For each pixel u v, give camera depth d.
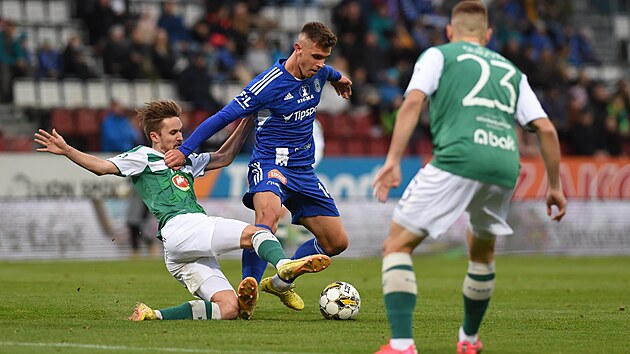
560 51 95.94
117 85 76.94
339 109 81.50
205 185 67.19
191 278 26.66
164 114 27.05
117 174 26.41
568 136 87.56
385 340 22.36
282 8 91.06
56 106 75.69
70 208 65.38
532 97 19.55
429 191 18.89
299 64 28.22
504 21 93.75
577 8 108.56
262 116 28.83
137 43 77.56
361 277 49.06
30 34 80.94
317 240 29.92
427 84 18.86
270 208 28.12
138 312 25.75
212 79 78.62
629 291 42.09
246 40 81.94
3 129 74.31
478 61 19.34
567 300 37.25
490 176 18.88
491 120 19.08
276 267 24.36
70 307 30.78
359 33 83.44
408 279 18.92
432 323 27.42
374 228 72.00
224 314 26.20
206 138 26.69
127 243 66.75
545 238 76.69
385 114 81.75
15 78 75.25
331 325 25.75
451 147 18.84
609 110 90.19
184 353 19.50
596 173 78.69
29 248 64.06
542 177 77.00
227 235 25.66
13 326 24.45
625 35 109.00
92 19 79.19
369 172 72.19
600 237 78.44
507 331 25.66
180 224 26.11
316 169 70.38
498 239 75.50
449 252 73.94
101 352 19.56
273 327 24.75
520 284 46.22
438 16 92.69
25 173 64.38
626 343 23.12
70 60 76.25
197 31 81.12
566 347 22.20
